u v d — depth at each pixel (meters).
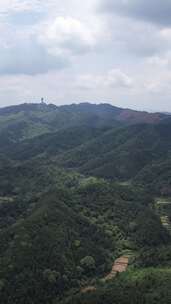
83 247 169.88
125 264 170.38
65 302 136.00
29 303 138.25
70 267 155.88
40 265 150.75
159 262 163.62
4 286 141.25
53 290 144.38
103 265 165.88
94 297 133.12
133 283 140.62
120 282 144.88
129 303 127.31
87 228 186.62
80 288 148.50
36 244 159.88
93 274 160.00
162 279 140.12
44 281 145.38
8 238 168.38
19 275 145.12
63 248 162.25
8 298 138.50
